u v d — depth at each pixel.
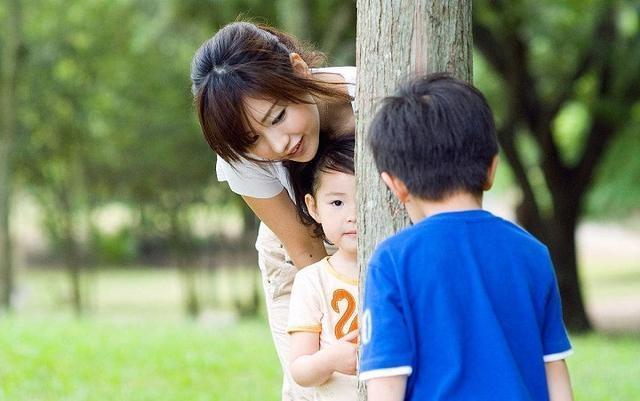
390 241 2.76
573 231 17.80
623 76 16.56
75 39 21.58
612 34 16.27
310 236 3.96
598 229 49.09
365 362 2.67
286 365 4.16
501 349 2.63
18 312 17.27
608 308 25.64
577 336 15.91
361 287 3.36
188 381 8.13
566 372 2.82
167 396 7.49
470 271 2.68
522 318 2.70
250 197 3.86
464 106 2.70
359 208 3.37
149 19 18.80
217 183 26.67
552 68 18.91
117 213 44.16
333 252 4.05
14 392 7.26
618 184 19.86
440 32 3.31
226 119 3.29
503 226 2.77
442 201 2.74
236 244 39.34
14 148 20.92
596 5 15.76
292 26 14.47
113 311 27.80
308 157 3.47
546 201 21.84
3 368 8.00
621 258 41.28
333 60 14.09
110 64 22.69
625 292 29.58
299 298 3.60
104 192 26.86
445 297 2.65
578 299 17.69
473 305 2.66
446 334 2.63
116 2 21.47
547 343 2.78
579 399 8.16
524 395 2.61
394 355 2.62
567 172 17.75
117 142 24.55
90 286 28.75
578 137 21.39
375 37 3.34
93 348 9.13
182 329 11.62
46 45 21.14
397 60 3.31
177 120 24.05
